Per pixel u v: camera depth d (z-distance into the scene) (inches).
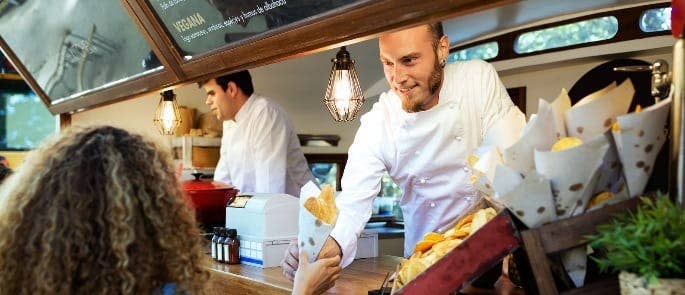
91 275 44.8
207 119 218.4
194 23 100.9
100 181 46.6
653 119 51.1
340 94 135.9
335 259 81.4
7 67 217.0
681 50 50.8
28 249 44.9
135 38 116.9
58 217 45.1
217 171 170.2
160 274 48.1
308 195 81.0
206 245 129.4
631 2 196.7
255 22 89.7
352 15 75.4
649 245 46.2
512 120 70.9
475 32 227.6
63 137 50.2
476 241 57.2
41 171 47.3
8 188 48.3
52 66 146.3
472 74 100.3
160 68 114.8
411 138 101.0
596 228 53.4
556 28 213.5
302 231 81.1
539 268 53.5
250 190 160.6
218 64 101.3
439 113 99.3
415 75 92.6
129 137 50.4
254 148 155.9
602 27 204.5
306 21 81.7
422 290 57.8
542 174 53.3
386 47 92.0
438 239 69.2
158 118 176.1
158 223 47.6
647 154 52.1
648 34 195.9
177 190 51.0
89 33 128.9
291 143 165.9
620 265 48.1
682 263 45.7
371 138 104.4
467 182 102.3
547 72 225.0
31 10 140.4
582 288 54.1
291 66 225.3
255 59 93.3
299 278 79.9
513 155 56.6
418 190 108.0
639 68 64.4
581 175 52.7
